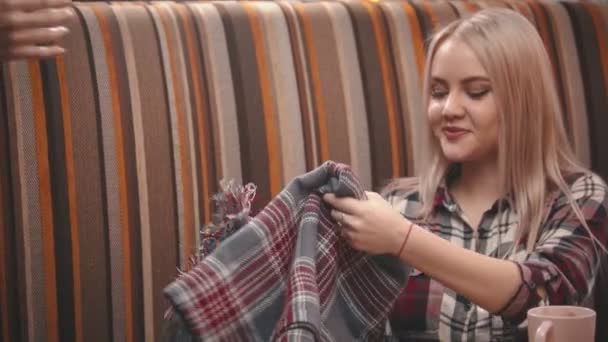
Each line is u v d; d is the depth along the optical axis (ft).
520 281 3.59
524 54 4.09
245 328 2.88
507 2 5.36
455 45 4.09
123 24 4.59
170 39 4.66
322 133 4.87
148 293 4.53
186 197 4.60
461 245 4.19
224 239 3.11
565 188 4.13
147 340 4.54
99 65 4.49
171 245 4.58
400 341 4.14
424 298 4.09
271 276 3.00
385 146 4.98
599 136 5.25
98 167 4.44
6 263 4.31
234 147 4.71
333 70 4.92
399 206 4.45
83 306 4.42
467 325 4.00
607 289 4.42
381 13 5.09
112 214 4.46
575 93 5.23
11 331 4.33
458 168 4.45
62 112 4.39
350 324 3.26
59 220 4.37
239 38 4.79
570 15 5.34
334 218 3.26
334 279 3.19
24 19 3.93
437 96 4.23
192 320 2.76
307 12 4.97
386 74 5.01
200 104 4.67
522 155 4.14
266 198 4.77
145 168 4.53
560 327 2.78
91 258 4.43
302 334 2.73
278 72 4.83
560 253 3.85
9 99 4.31
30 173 4.33
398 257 3.35
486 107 4.06
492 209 4.19
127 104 4.52
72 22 4.48
